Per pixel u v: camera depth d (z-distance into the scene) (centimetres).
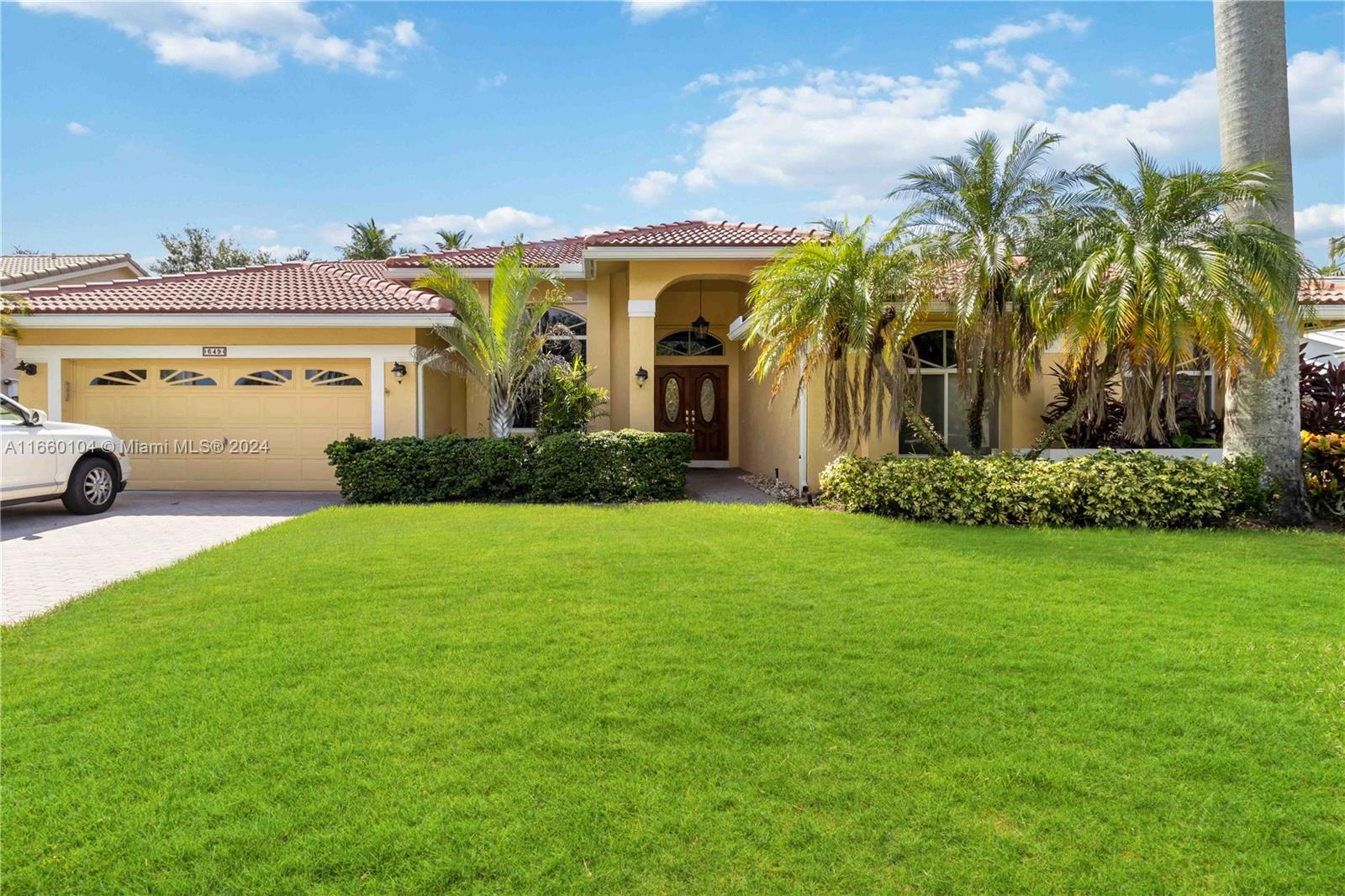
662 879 275
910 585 681
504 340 1325
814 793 329
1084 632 545
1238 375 1044
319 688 444
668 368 1950
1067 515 1007
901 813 315
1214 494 990
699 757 361
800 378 1260
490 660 491
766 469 1653
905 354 1247
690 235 1559
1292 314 964
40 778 342
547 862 282
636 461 1287
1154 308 902
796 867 282
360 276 1670
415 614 596
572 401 1405
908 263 1052
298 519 1079
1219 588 668
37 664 488
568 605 617
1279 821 310
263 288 1537
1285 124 1024
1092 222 994
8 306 1312
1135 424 1073
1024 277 1025
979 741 377
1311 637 534
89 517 1150
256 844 294
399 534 948
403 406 1430
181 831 302
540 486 1273
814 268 1082
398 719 402
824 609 606
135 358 1426
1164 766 353
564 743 373
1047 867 282
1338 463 1084
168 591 667
